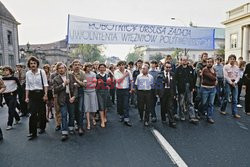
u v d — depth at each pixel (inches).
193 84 249.0
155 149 168.2
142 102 244.1
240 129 216.4
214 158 150.1
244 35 1063.6
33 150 171.8
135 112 311.4
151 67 275.4
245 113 285.0
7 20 1323.8
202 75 244.5
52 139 198.4
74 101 206.1
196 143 179.2
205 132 208.4
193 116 245.3
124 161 148.3
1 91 216.7
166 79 236.7
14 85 242.1
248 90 275.1
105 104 245.1
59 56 2438.5
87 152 165.6
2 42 1274.6
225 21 1172.5
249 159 148.1
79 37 319.3
